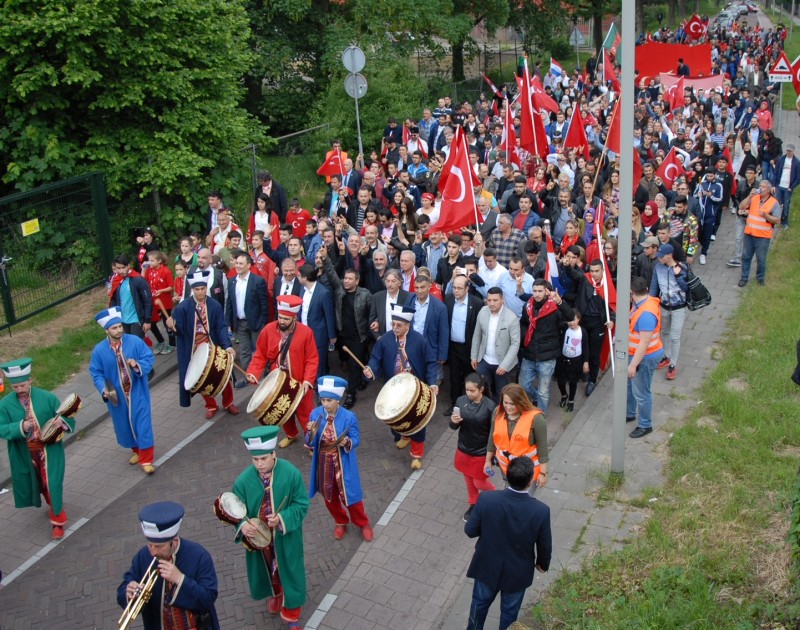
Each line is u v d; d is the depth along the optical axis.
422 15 28.72
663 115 25.47
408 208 14.81
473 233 13.02
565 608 7.51
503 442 8.40
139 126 17.38
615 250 12.55
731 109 27.23
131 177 16.91
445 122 23.22
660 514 8.88
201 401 12.66
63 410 9.12
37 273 15.57
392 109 24.73
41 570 8.85
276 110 27.08
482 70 42.25
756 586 7.63
